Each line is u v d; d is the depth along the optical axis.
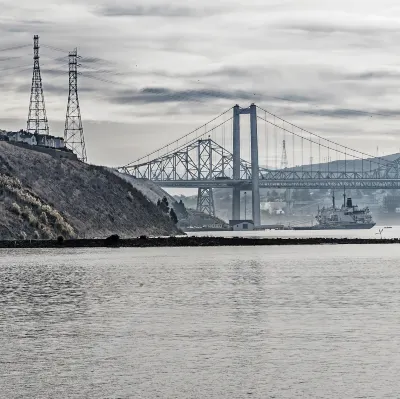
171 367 76.31
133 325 98.44
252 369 75.38
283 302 120.88
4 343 87.31
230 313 108.50
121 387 69.69
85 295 131.50
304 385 69.88
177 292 135.75
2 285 148.62
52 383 70.94
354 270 185.38
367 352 81.81
